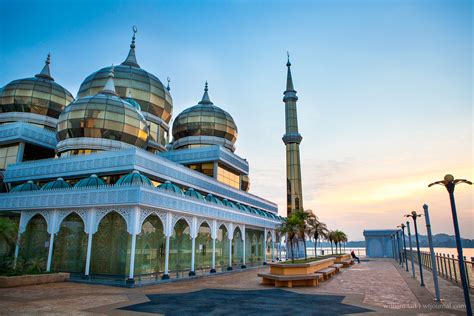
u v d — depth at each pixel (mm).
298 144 66188
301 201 62625
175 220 26469
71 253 26781
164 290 20078
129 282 21625
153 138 42531
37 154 35938
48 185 27562
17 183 32344
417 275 29938
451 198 12461
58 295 17766
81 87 43125
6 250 28562
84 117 31062
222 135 46344
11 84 40500
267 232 47000
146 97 42031
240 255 42312
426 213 17984
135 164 26203
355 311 13641
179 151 40750
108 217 26406
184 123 46188
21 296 17375
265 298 16984
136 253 25656
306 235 36281
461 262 11984
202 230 34812
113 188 23422
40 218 28297
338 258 40812
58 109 41344
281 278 21328
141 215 23156
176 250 30641
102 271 25516
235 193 40938
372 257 67750
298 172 64000
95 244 26234
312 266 24188
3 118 39656
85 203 24234
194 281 25172
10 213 29375
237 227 38344
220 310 13867
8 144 35062
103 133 31391
